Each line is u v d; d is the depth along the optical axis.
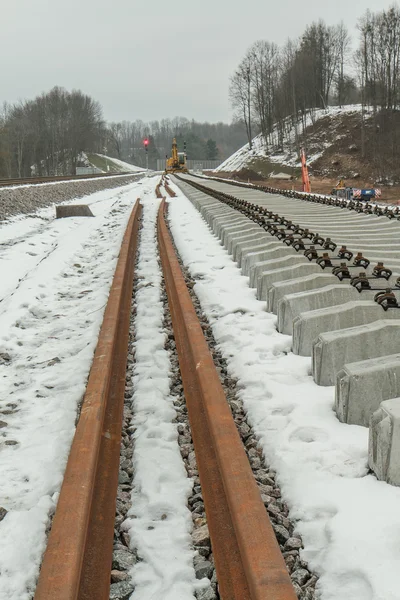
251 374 4.60
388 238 9.25
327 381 4.23
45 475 3.39
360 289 5.39
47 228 17.27
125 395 4.49
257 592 2.07
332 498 2.82
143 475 3.26
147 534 2.76
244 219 11.72
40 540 2.79
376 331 4.19
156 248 11.58
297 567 2.49
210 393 3.76
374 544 2.42
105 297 7.68
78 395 4.52
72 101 143.38
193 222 15.51
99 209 24.06
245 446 3.63
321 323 4.81
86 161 148.00
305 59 105.19
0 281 9.56
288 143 94.44
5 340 6.18
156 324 6.16
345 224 11.31
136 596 2.39
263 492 3.06
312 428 3.55
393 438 2.82
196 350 4.58
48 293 8.30
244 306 6.57
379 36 87.62
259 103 109.25
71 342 5.99
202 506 3.00
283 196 22.06
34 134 117.25
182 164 86.50
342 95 116.56
